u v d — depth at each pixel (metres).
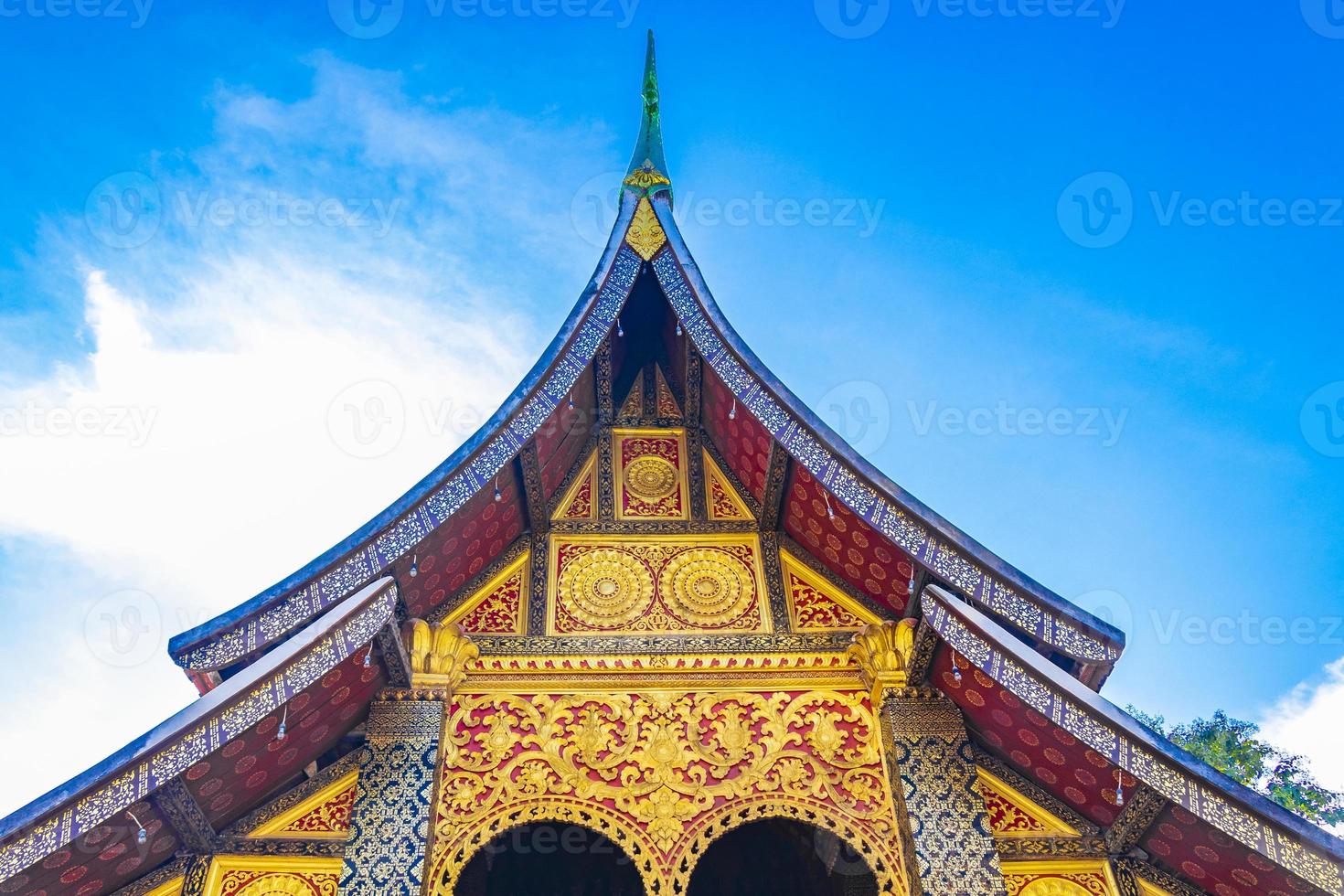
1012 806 6.45
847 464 6.48
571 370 7.18
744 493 8.09
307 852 5.98
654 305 8.49
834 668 6.94
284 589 5.76
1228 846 5.36
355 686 6.14
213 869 5.89
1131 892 6.04
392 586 6.00
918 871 5.79
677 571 7.53
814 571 7.57
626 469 8.21
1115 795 5.92
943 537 6.00
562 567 7.51
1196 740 14.97
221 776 5.63
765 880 9.32
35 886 5.09
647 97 8.70
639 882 9.30
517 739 6.46
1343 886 4.64
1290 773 14.55
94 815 4.92
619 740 6.50
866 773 6.42
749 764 6.43
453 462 6.48
